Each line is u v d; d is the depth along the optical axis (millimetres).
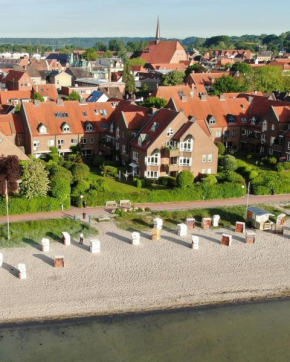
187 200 75000
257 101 109875
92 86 181750
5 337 42656
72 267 54375
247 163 95812
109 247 59719
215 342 43562
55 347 41812
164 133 81688
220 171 86812
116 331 44281
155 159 81562
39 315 45656
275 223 68812
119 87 185000
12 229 62156
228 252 60094
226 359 41406
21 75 174750
